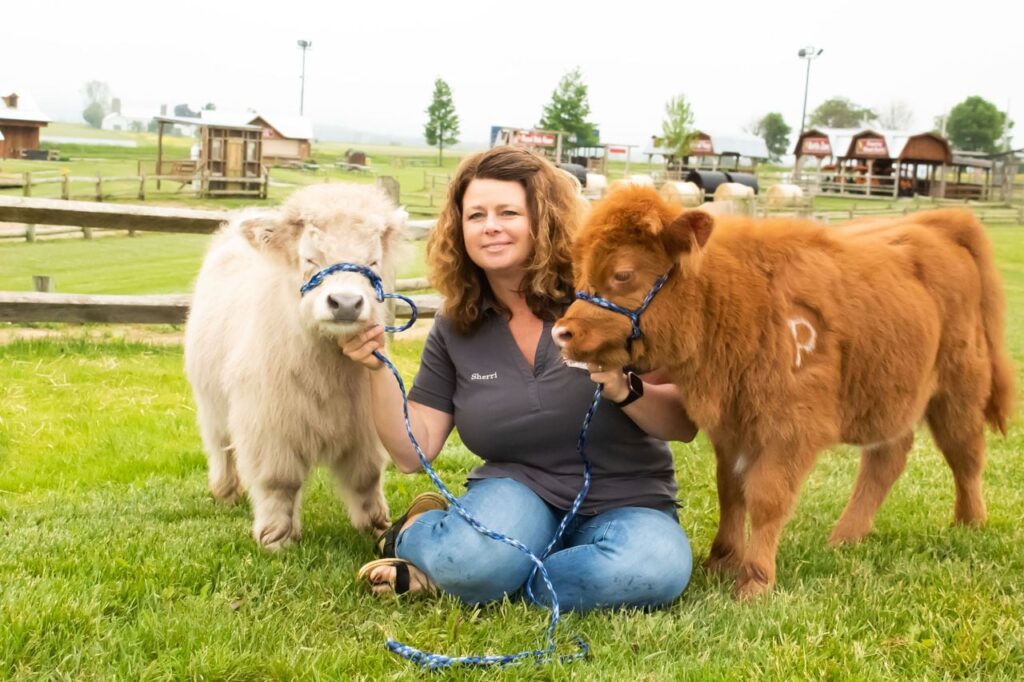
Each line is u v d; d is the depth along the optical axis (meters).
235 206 32.28
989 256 4.97
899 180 58.84
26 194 30.19
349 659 3.17
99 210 8.87
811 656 3.21
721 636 3.41
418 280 11.13
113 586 3.68
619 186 3.63
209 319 5.10
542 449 3.91
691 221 3.40
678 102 57.97
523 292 3.89
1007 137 127.88
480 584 3.59
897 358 4.20
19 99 74.44
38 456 5.82
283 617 3.49
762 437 3.86
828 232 4.30
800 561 4.28
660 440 4.03
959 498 5.05
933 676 3.13
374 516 4.64
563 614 3.60
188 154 94.94
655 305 3.56
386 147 190.25
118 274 17.08
